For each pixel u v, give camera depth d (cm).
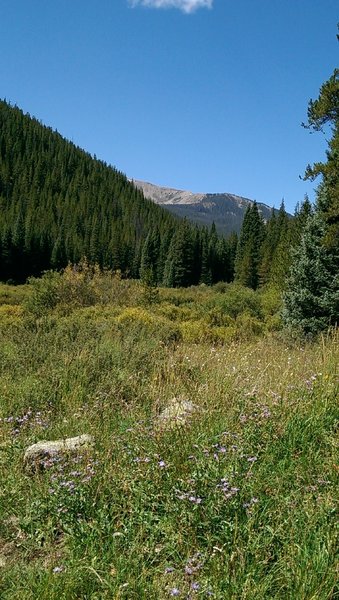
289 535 288
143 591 255
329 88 1591
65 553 304
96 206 14325
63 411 584
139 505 329
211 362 754
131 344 888
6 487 379
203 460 356
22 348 827
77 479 361
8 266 8131
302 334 1473
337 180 1673
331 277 1666
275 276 3092
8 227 8356
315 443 411
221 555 271
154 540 306
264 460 367
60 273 2569
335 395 480
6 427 512
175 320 2094
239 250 8500
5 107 19025
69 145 19088
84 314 1734
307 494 330
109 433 485
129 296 2445
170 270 8162
